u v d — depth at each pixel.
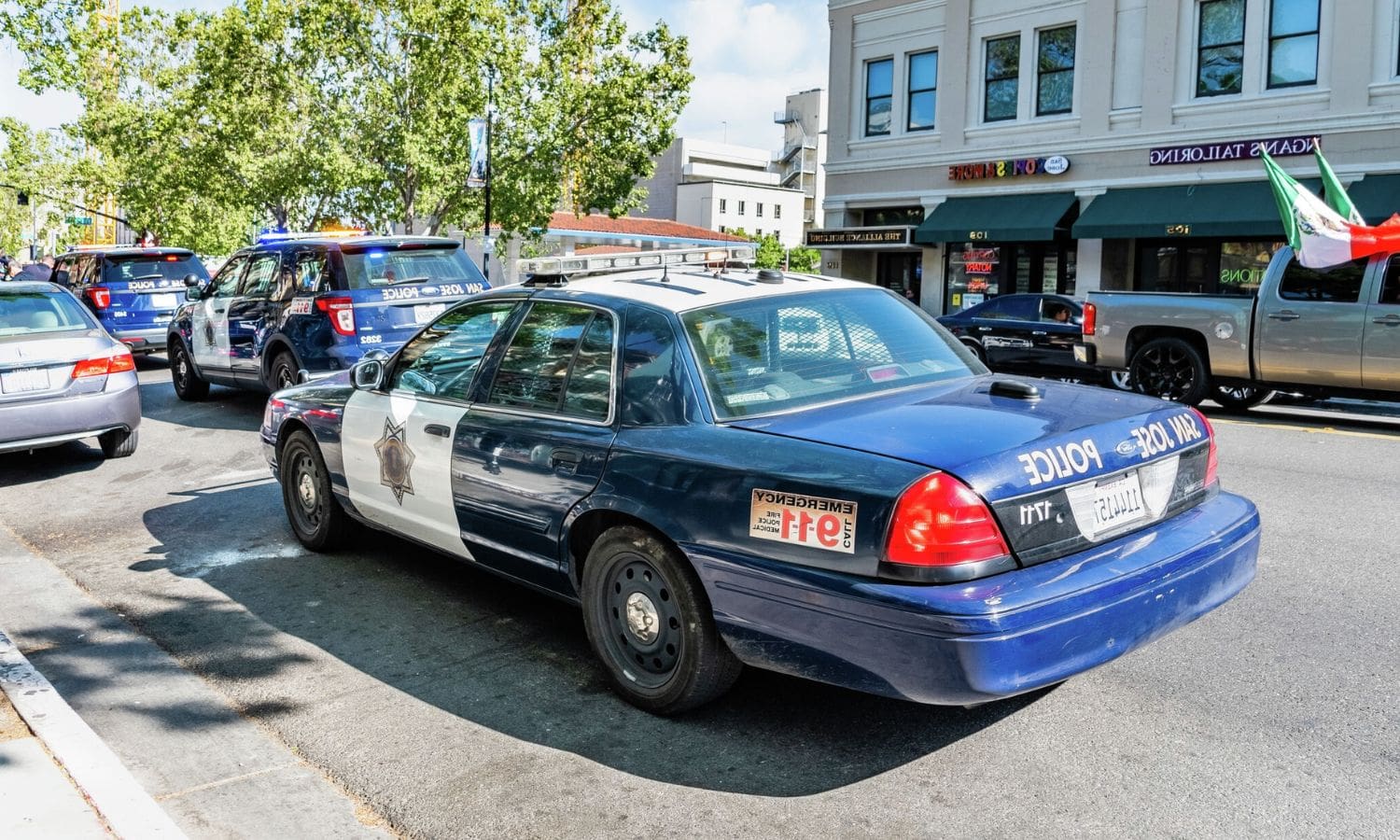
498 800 3.42
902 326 4.59
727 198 110.44
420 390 5.16
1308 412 12.76
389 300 10.17
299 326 10.26
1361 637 4.64
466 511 4.73
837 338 4.33
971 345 17.05
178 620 5.21
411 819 3.32
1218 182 20.23
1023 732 3.80
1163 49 20.62
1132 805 3.29
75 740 3.73
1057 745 3.70
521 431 4.39
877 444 3.42
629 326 4.19
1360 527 6.48
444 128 26.33
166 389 14.52
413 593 5.52
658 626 3.93
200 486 8.27
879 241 24.66
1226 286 20.48
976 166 23.50
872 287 4.82
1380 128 18.30
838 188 26.39
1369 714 3.88
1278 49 19.47
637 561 3.96
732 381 3.96
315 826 3.30
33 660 4.71
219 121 28.00
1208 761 3.56
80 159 38.31
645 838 3.17
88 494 8.16
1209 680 4.21
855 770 3.56
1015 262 23.50
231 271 12.09
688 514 3.67
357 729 3.96
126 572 6.03
